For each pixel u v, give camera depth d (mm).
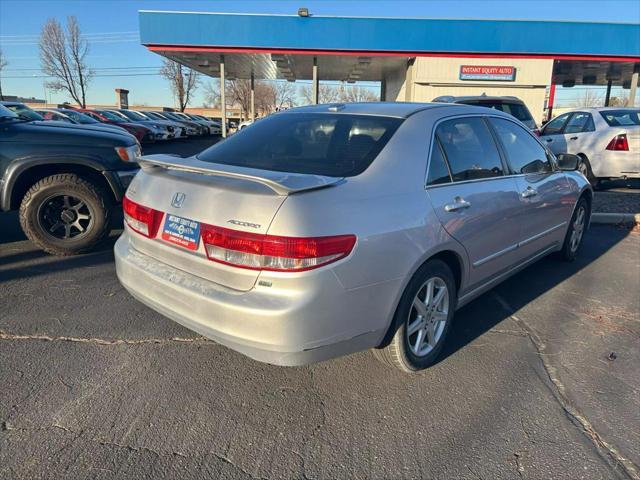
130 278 3074
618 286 4773
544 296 4508
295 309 2357
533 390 3018
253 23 19094
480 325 3898
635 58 20438
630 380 3148
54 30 47188
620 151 9266
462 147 3438
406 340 2967
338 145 3055
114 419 2652
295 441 2531
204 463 2363
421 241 2834
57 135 5188
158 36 19016
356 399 2889
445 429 2646
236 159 3146
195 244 2670
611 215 7258
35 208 5059
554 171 4699
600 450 2508
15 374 3035
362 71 26906
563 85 32781
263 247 2377
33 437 2492
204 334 2650
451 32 19812
